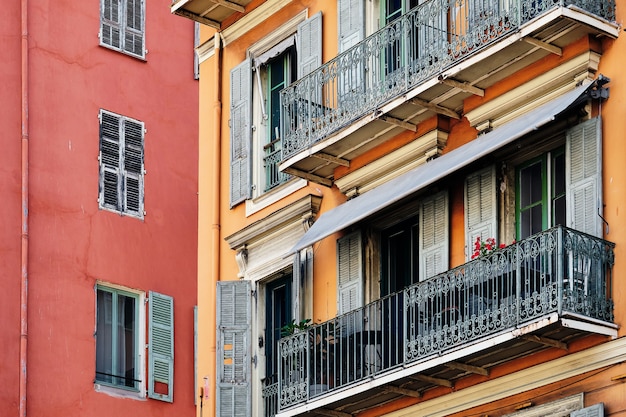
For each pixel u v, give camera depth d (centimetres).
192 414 4216
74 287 4103
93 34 4325
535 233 3011
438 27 3177
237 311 3594
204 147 3812
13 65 4156
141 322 4197
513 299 2869
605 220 2880
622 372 2795
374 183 3353
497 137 2980
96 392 4062
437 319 3000
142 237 4269
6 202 4053
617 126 2903
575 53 2975
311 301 3419
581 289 2806
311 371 3241
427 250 3183
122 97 4338
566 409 2859
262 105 3697
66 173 4175
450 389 3078
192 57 4516
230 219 3697
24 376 3953
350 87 3325
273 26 3694
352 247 3350
